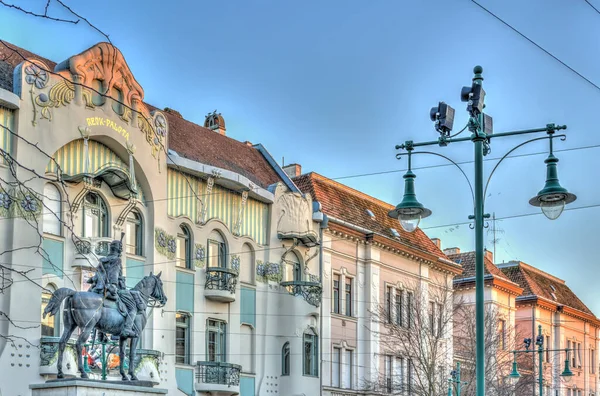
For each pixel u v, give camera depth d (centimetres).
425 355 4866
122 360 2761
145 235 3550
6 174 3028
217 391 3719
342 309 4584
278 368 4134
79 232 3303
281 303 4191
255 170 4419
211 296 3800
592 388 7438
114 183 3381
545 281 7262
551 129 1906
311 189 4719
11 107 3069
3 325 2969
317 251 4422
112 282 2730
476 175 1894
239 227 4016
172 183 3716
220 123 4728
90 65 3325
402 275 5078
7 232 3020
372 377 4669
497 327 5494
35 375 3011
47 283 3138
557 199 1923
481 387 1823
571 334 7181
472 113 1902
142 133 3538
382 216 5209
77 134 3259
